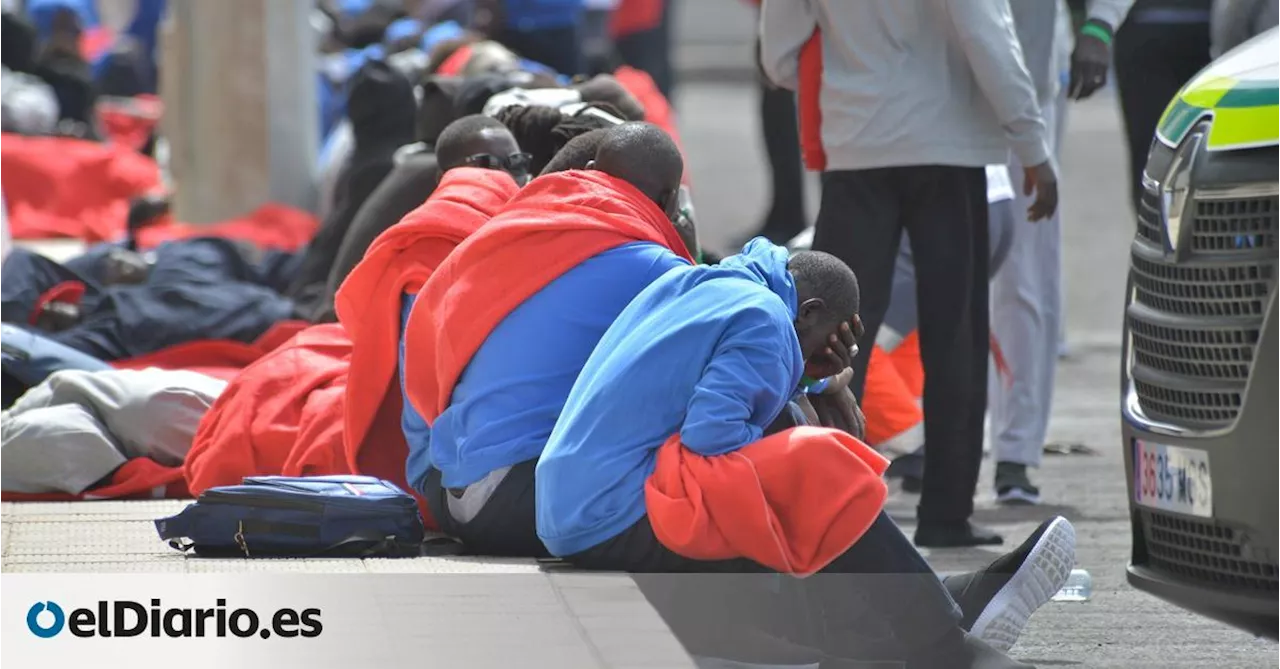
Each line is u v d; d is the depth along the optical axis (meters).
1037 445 21.09
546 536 13.93
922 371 19.88
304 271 24.73
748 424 13.31
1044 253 20.95
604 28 49.09
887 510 20.70
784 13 18.47
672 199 15.16
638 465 13.56
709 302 13.53
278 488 15.09
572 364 14.62
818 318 13.93
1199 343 13.10
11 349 20.77
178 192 37.44
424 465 15.75
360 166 24.64
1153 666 14.25
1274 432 12.55
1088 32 20.55
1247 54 13.53
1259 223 12.62
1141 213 13.84
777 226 39.84
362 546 15.02
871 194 18.30
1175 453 13.34
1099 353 33.53
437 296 15.27
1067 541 14.06
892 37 18.02
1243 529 12.85
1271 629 12.98
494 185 16.80
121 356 22.89
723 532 13.16
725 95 77.25
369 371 16.72
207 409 19.02
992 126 18.23
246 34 37.06
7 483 18.48
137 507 17.59
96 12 59.22
